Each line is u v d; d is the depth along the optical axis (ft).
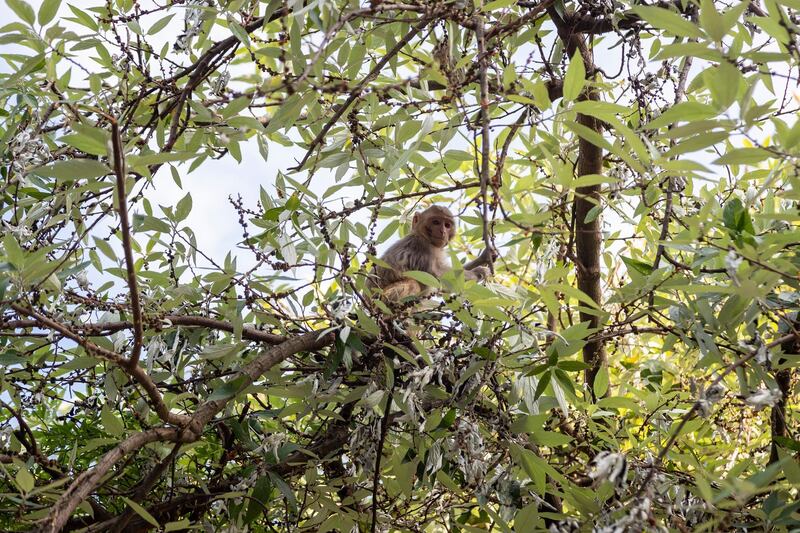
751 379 23.53
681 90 26.13
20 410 24.50
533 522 22.15
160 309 24.21
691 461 22.06
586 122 28.25
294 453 26.23
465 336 23.56
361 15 19.30
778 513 20.71
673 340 24.26
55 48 26.18
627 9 26.22
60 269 23.48
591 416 25.48
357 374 25.26
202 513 26.27
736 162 17.33
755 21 17.35
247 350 27.07
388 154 25.89
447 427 22.68
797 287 20.74
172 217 25.71
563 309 30.01
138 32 26.05
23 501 20.27
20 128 25.81
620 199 27.53
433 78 21.62
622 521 16.71
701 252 21.35
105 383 24.56
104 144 17.62
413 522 27.45
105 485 24.82
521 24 22.95
